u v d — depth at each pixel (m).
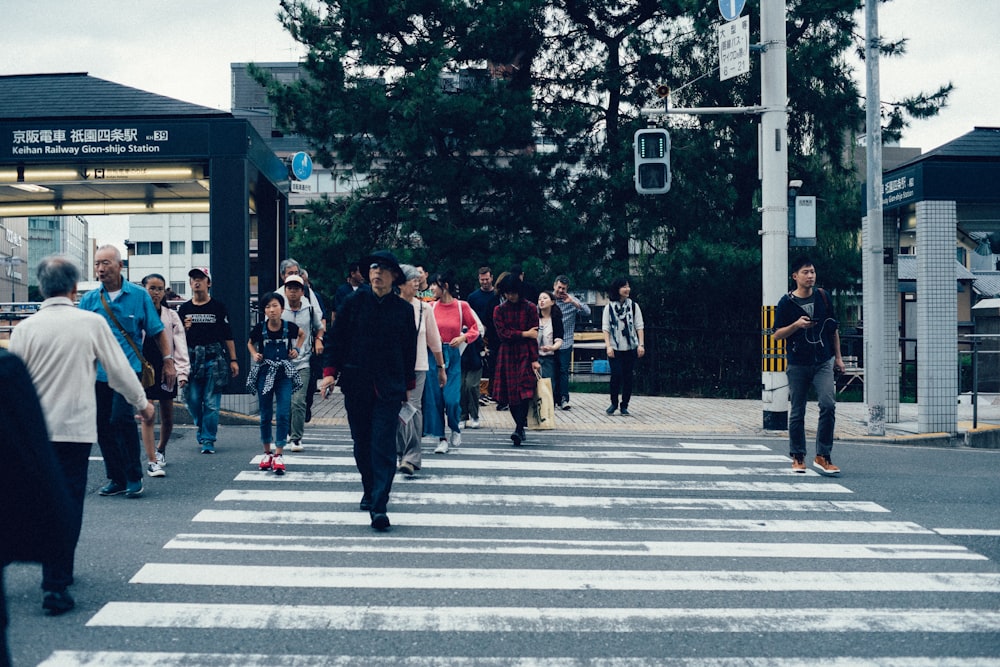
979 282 35.59
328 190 56.69
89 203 17.05
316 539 6.56
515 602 5.24
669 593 5.46
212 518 7.13
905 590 5.58
